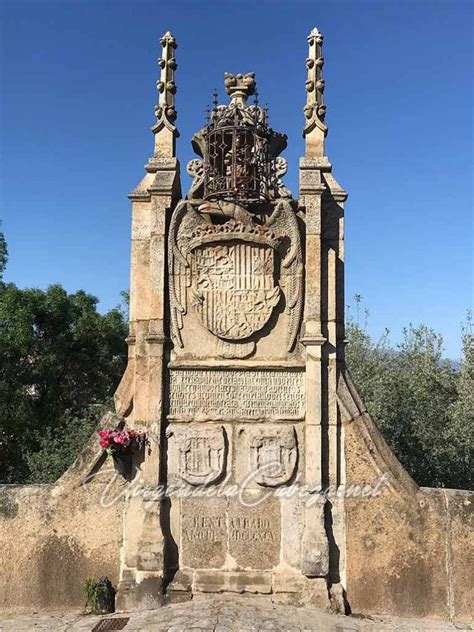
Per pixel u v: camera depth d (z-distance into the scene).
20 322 18.84
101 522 7.28
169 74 7.80
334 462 7.18
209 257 7.43
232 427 7.32
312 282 7.28
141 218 7.56
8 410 17.92
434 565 7.05
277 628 6.03
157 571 6.98
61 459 13.38
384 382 13.56
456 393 13.45
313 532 7.00
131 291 7.46
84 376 22.11
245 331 7.33
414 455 13.45
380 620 6.77
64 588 7.18
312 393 7.18
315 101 7.66
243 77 8.20
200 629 5.96
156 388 7.24
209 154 7.49
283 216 7.36
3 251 20.53
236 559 7.12
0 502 7.31
